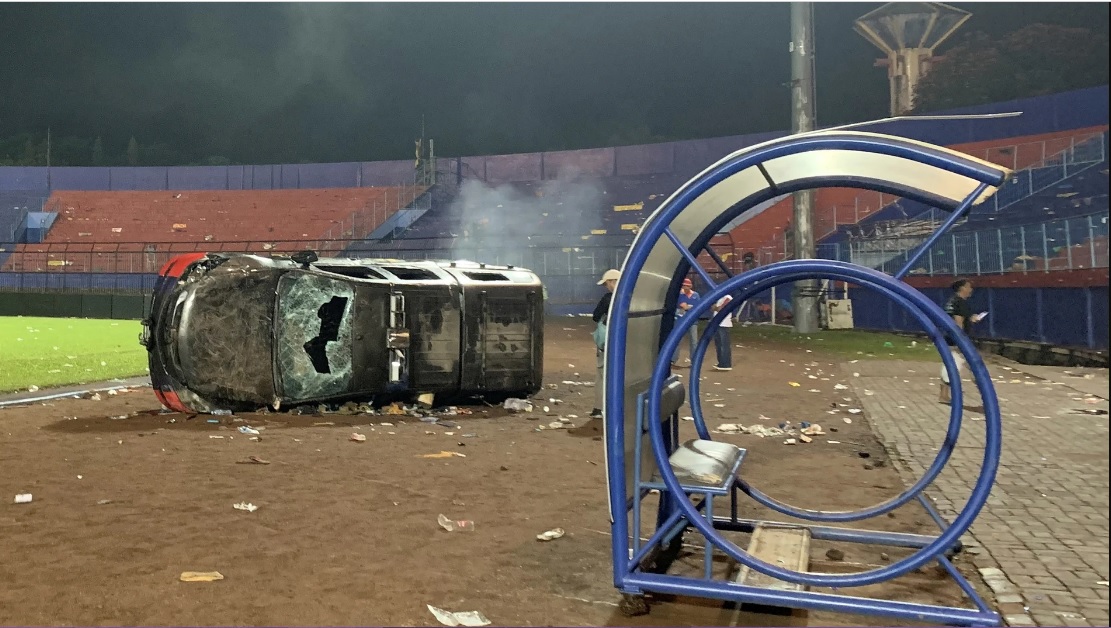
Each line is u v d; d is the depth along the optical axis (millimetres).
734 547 4160
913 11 46312
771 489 6973
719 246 38906
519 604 4348
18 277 45469
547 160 49750
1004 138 38656
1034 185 34188
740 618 4230
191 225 51719
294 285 10164
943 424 10039
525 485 6918
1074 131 36719
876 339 24094
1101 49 44594
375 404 10789
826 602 3992
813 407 11633
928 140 40781
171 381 10219
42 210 53875
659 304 5195
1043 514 6023
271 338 10102
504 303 11273
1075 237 23203
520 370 11328
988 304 26219
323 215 50906
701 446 5215
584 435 9250
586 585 4648
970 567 4973
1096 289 21547
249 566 4848
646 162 48062
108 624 4004
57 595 4371
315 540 5359
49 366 16266
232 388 10086
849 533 5277
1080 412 10898
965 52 47188
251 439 8734
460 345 10945
